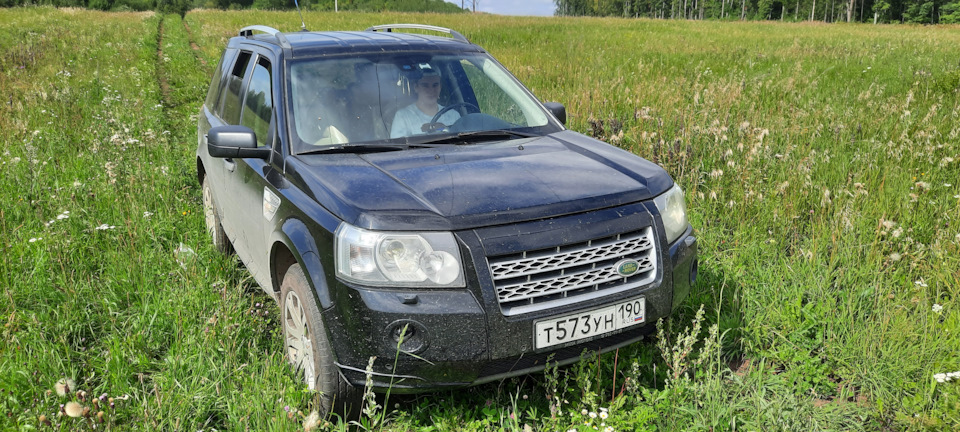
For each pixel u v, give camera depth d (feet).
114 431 8.77
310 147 10.69
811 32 103.65
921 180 17.46
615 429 8.84
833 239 13.51
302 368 9.82
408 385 8.27
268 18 136.56
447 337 7.99
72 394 8.61
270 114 11.53
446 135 11.46
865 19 346.74
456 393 10.05
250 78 13.48
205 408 9.58
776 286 12.51
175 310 12.10
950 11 286.87
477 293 8.02
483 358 8.09
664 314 9.17
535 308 8.26
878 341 10.40
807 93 31.76
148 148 23.93
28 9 148.25
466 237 8.11
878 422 9.38
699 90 30.37
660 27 114.62
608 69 43.93
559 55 55.98
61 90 34.71
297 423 8.82
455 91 12.44
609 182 9.36
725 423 9.14
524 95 13.29
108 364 10.46
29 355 10.46
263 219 10.85
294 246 9.12
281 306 10.50
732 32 101.96
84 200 18.01
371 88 11.78
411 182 9.09
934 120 24.23
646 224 9.03
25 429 8.79
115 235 16.05
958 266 12.49
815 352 11.10
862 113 25.57
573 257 8.48
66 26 95.45
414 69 12.32
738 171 17.79
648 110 23.34
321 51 12.32
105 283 13.64
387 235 8.12
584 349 8.76
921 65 43.57
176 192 19.40
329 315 8.41
